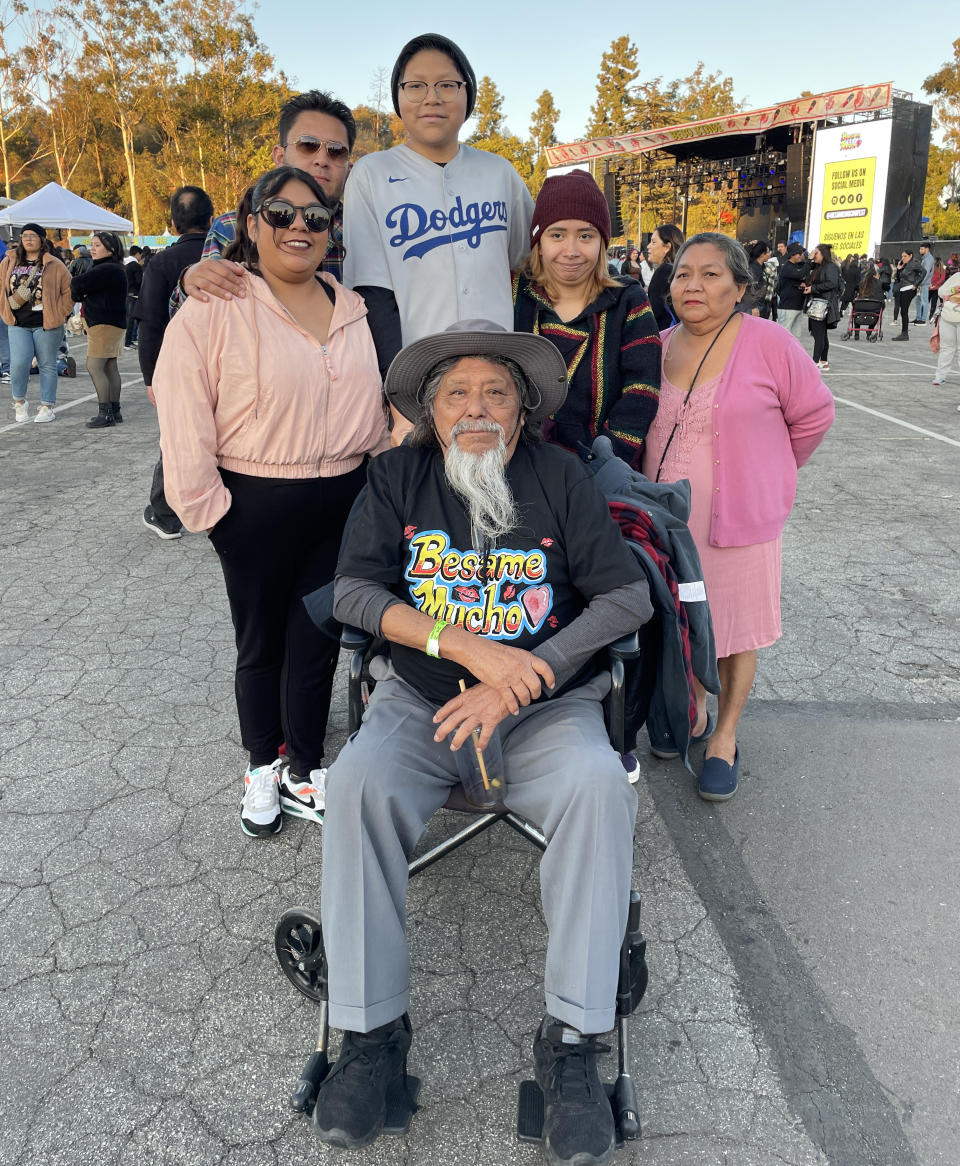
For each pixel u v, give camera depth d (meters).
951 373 12.07
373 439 2.42
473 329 1.98
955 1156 1.62
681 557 2.06
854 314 16.97
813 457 7.18
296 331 2.22
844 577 4.53
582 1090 1.57
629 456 2.46
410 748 1.81
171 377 2.12
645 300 2.55
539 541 1.91
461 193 2.62
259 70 41.22
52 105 44.12
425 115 2.53
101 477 6.64
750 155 30.81
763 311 13.32
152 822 2.62
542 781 1.73
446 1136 1.67
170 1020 1.93
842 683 3.42
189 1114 1.72
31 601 4.29
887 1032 1.89
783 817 2.63
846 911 2.25
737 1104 1.73
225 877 2.39
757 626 2.67
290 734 2.57
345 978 1.62
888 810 2.65
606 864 1.61
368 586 1.91
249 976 2.06
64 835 2.55
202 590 4.42
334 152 2.67
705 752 2.90
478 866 2.46
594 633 1.83
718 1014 1.95
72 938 2.17
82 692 3.39
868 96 25.19
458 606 1.89
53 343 8.60
